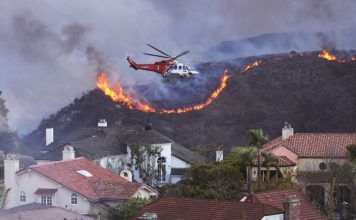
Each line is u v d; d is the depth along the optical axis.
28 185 89.56
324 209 95.88
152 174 123.31
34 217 70.31
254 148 99.94
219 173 99.69
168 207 61.50
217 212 59.78
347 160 105.06
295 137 115.06
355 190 96.12
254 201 62.94
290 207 61.25
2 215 69.94
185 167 127.94
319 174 102.50
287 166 106.19
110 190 88.31
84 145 120.12
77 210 86.88
